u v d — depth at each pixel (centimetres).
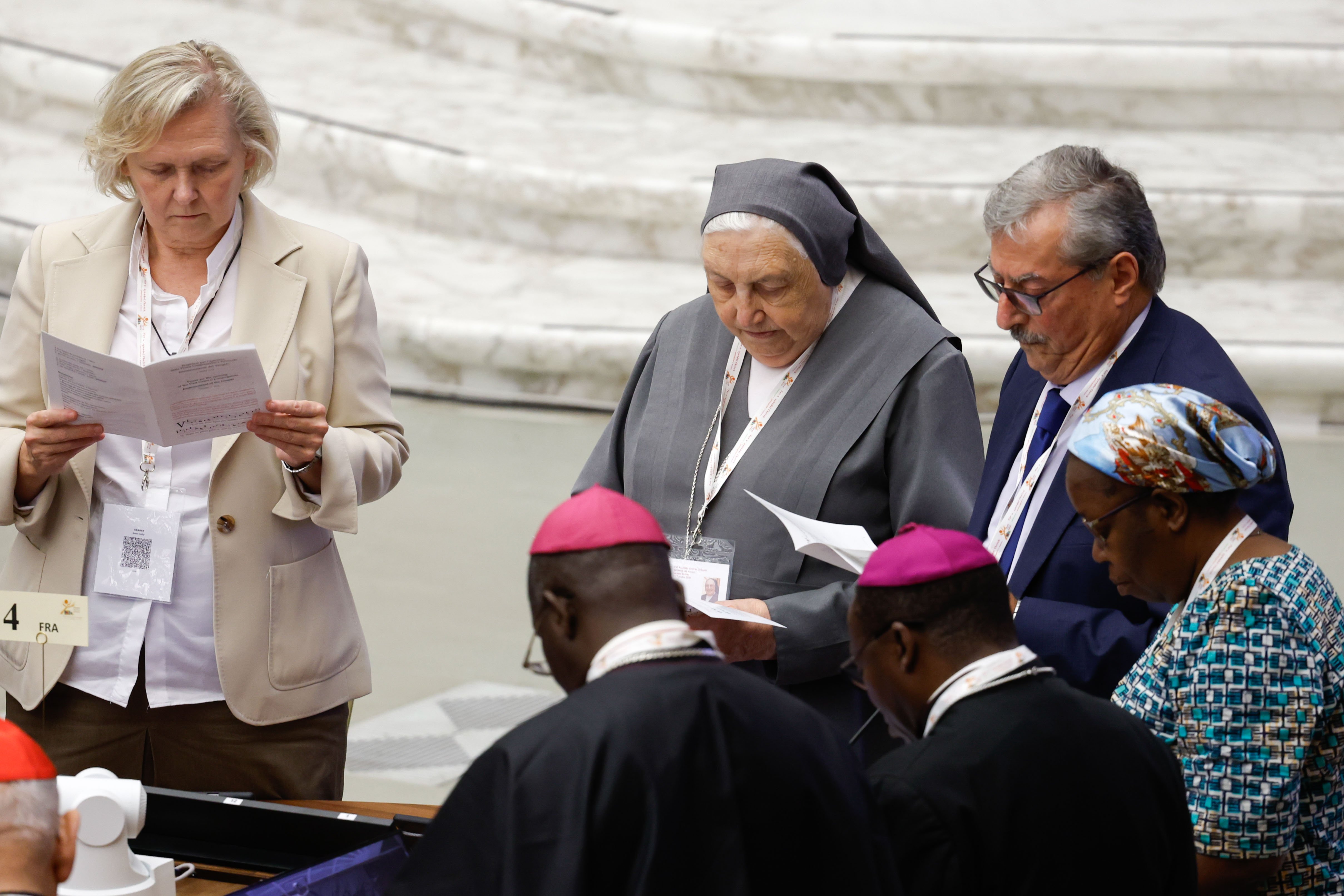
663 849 518
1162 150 3066
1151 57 3109
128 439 973
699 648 576
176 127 921
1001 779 595
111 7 3681
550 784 527
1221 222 2742
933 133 3191
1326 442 2377
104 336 966
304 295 994
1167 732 713
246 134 974
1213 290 2742
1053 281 859
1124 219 855
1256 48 3120
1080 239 850
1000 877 588
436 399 2552
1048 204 859
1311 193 2766
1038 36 3275
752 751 543
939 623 634
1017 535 918
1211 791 687
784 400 1016
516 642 1777
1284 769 676
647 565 583
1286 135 3173
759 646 959
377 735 1552
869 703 1003
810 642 955
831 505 984
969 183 2808
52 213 2814
